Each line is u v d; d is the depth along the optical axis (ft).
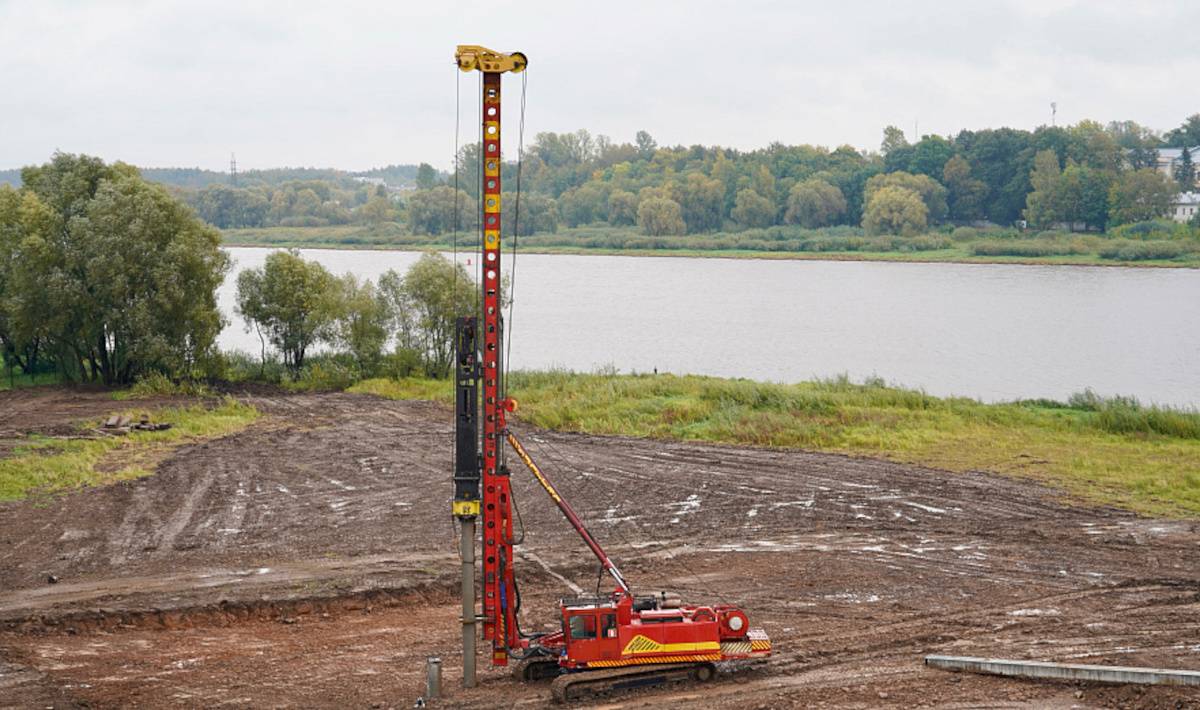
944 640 56.18
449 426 137.69
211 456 116.26
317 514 89.81
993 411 127.95
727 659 49.83
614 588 68.28
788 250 597.11
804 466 104.73
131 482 102.47
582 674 48.49
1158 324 310.04
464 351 47.52
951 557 73.82
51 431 130.00
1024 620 59.57
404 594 68.08
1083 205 551.59
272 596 66.85
